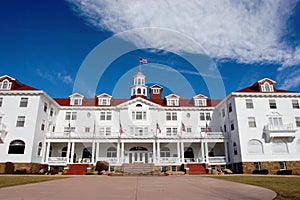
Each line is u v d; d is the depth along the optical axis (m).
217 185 11.52
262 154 30.81
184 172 29.42
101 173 28.12
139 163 32.31
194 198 6.89
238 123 31.94
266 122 32.09
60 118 37.88
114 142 34.72
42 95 32.28
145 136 34.50
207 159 33.34
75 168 31.08
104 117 37.81
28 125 30.17
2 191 8.39
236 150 32.50
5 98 31.20
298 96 33.25
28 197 6.87
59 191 8.52
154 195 7.55
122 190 9.03
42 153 32.28
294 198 6.96
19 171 27.91
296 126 32.03
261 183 12.76
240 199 6.76
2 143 29.33
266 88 34.06
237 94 32.88
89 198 6.79
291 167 30.25
